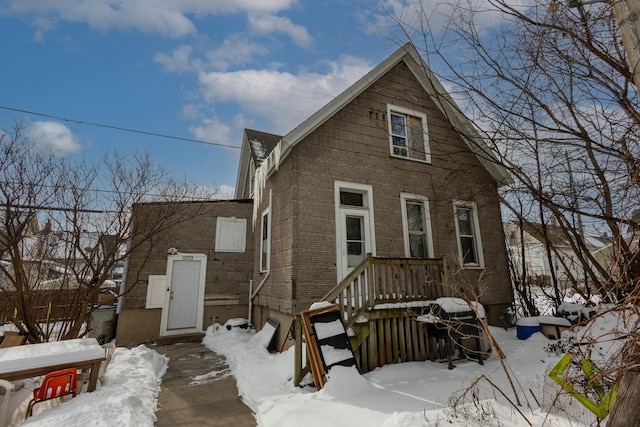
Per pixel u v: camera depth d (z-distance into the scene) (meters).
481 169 8.81
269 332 7.23
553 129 3.57
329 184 7.17
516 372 4.57
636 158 2.87
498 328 7.82
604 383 2.44
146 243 9.13
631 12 1.48
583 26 3.26
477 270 8.39
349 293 5.29
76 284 7.26
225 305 9.69
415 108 8.80
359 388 4.09
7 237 5.83
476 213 8.80
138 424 3.23
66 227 6.68
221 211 10.23
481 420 2.94
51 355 3.74
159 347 7.80
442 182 8.50
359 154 7.70
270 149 12.52
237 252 10.13
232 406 3.97
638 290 1.93
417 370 4.97
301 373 4.55
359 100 8.06
